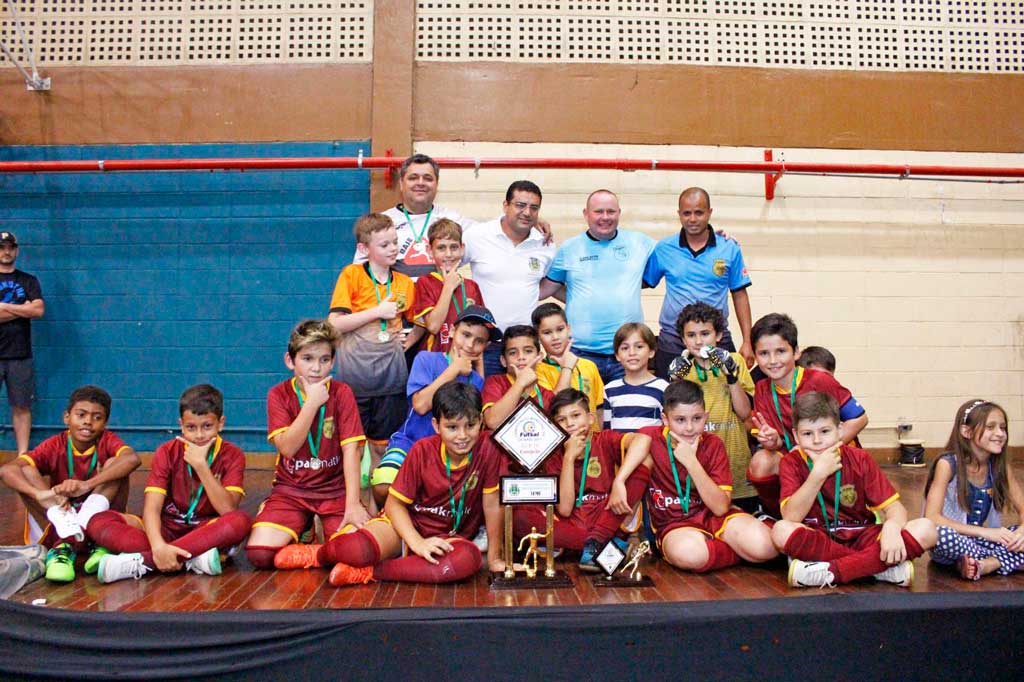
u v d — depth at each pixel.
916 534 2.54
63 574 2.69
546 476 2.64
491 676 2.17
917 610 2.24
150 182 5.89
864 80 6.03
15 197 5.89
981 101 6.08
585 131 5.91
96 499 3.00
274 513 3.02
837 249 5.96
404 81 5.87
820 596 2.33
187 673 2.17
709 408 3.38
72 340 5.86
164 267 5.88
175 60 5.94
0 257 5.37
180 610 2.31
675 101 5.94
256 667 2.16
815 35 6.03
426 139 5.89
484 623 2.18
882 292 5.98
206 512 3.05
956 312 6.01
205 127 5.91
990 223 6.05
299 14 5.96
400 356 3.57
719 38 5.99
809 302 5.94
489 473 2.83
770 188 5.89
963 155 6.07
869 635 2.23
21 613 2.27
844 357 5.95
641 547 2.68
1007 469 2.83
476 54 5.94
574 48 5.95
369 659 2.17
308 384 3.02
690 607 2.23
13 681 2.22
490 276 4.05
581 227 5.84
